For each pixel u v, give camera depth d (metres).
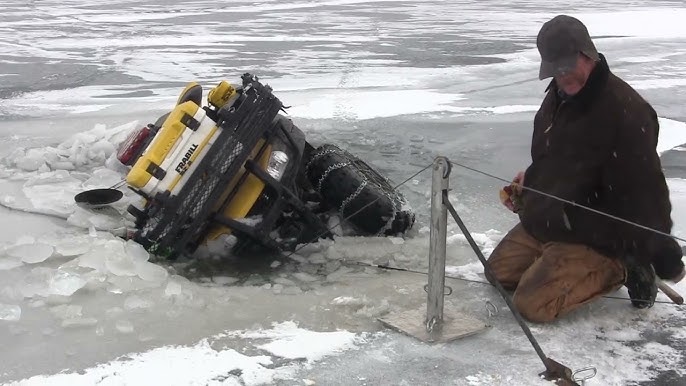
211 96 5.06
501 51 15.62
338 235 5.17
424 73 12.71
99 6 28.39
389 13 25.36
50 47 16.44
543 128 4.00
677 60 14.22
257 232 4.62
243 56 14.99
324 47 16.34
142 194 4.57
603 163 3.72
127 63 14.13
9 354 3.53
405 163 7.15
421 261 4.82
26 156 6.86
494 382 3.33
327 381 3.34
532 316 3.86
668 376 3.41
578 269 3.86
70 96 10.84
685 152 7.66
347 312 4.05
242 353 3.57
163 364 3.45
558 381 3.30
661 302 4.18
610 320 3.94
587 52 3.58
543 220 3.95
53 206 5.59
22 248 4.59
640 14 24.44
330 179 5.18
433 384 3.32
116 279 4.22
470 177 6.70
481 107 9.80
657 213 3.68
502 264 4.30
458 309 4.10
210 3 29.97
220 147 4.49
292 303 4.16
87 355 3.53
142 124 8.77
